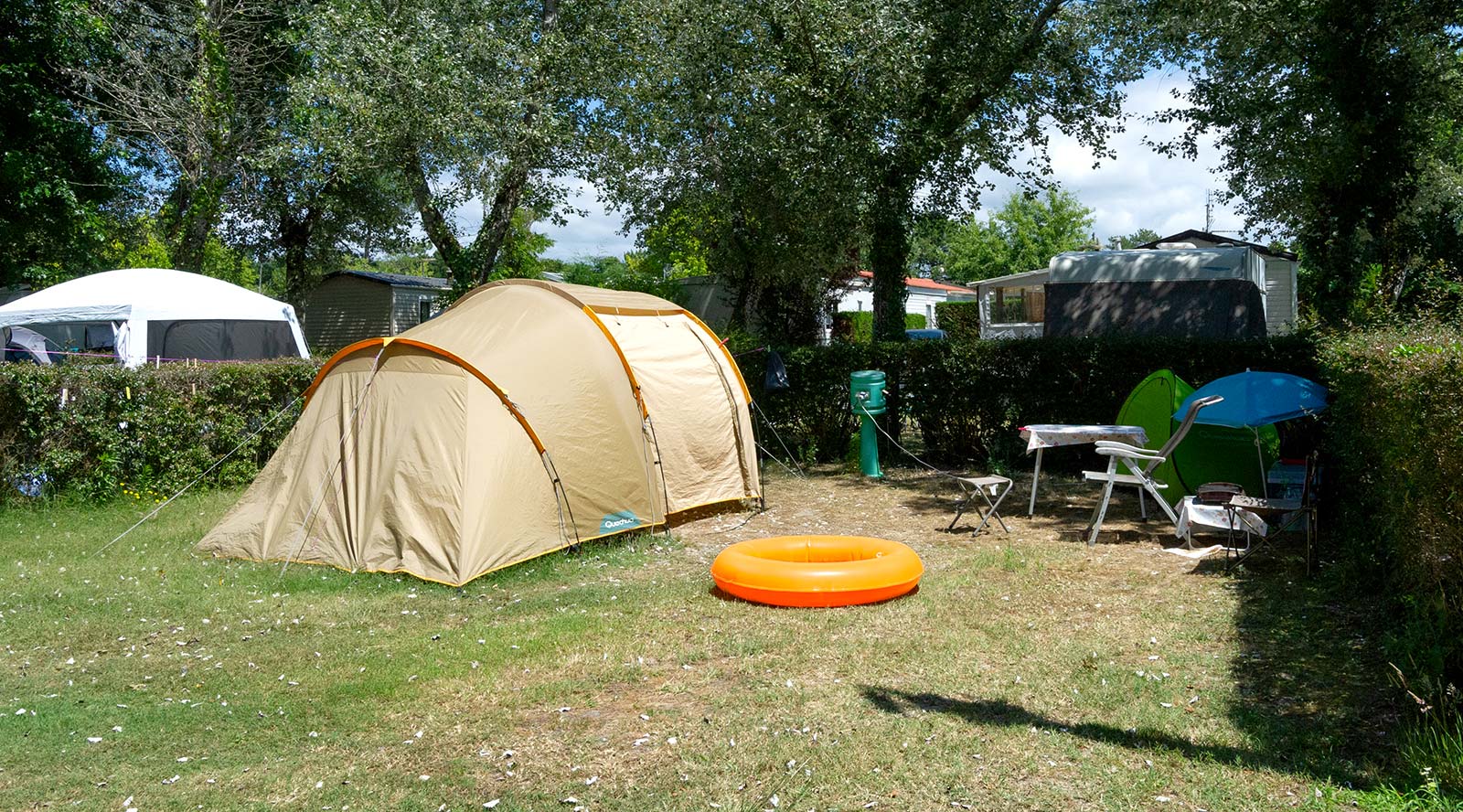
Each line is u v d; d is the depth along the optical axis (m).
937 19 12.77
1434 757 3.34
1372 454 5.33
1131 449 7.55
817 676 4.76
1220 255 13.38
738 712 4.27
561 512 7.57
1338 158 11.03
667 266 29.95
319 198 21.67
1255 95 12.20
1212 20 11.92
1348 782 3.41
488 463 7.11
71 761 3.92
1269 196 13.56
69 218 16.03
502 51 14.99
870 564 6.07
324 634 5.64
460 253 17.70
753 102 13.41
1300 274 21.62
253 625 5.80
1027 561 7.11
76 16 15.43
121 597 6.39
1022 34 13.19
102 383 10.05
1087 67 13.99
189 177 17.81
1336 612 5.42
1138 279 13.64
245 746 4.06
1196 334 13.20
